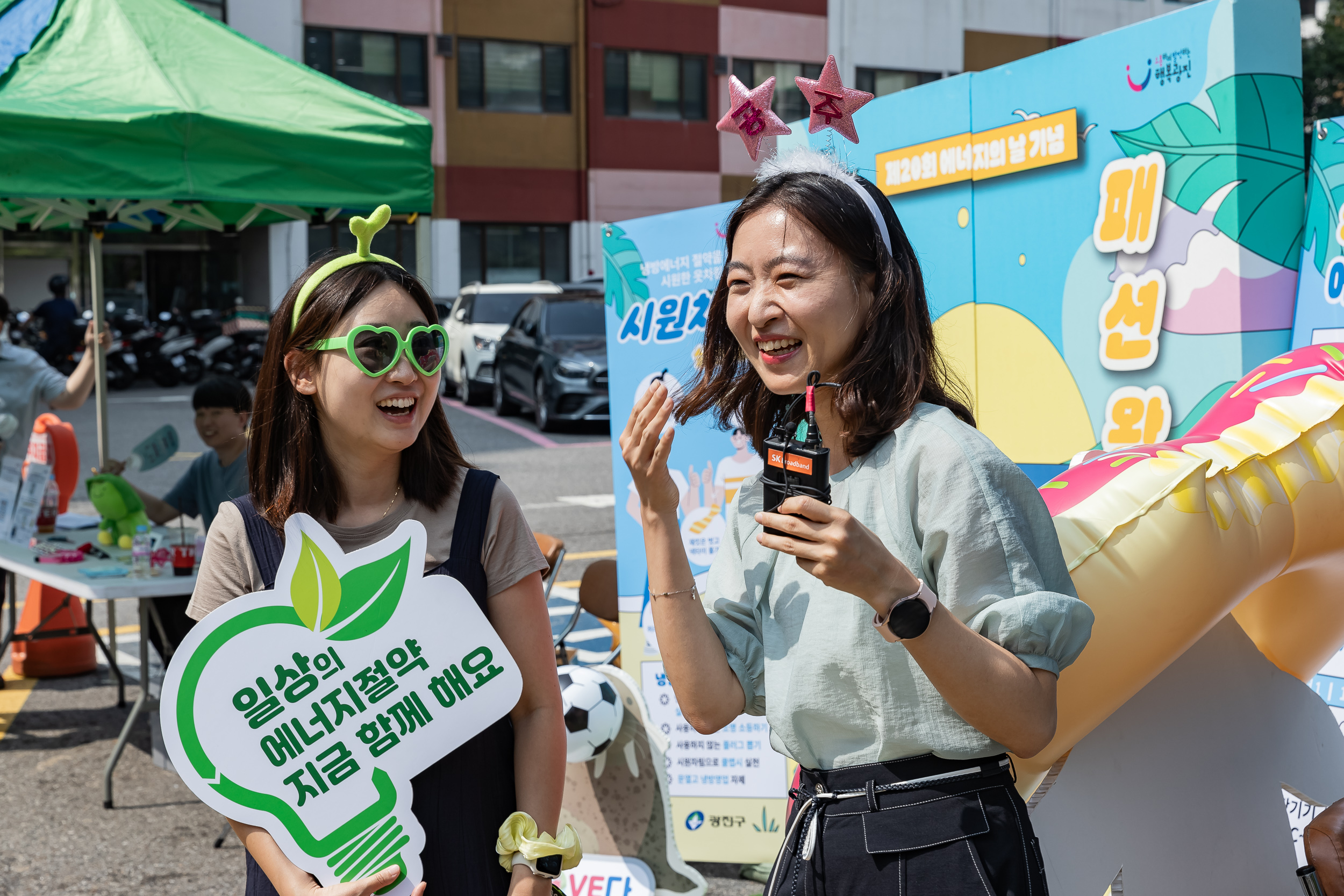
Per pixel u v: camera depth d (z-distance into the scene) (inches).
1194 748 81.2
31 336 787.4
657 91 914.1
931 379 60.6
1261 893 81.3
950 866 55.1
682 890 105.7
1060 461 117.8
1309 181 103.4
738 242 60.1
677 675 62.7
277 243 844.6
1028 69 118.5
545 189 898.7
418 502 65.7
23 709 196.1
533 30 880.9
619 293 138.0
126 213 207.5
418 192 171.3
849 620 57.0
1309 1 734.5
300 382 63.9
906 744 56.1
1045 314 118.6
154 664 221.6
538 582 67.2
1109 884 77.0
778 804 128.6
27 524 191.0
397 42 848.9
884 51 941.8
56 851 140.0
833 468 60.8
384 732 61.6
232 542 64.1
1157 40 105.1
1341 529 79.4
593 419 529.7
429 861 61.7
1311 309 101.1
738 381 67.7
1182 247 104.3
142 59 160.9
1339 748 89.7
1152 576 69.6
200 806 154.3
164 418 578.2
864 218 57.7
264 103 164.2
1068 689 69.4
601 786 109.5
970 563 54.1
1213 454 75.8
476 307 643.5
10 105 145.2
